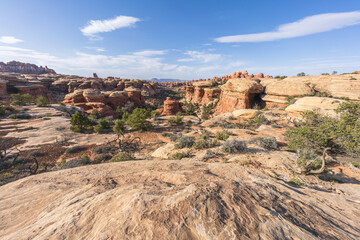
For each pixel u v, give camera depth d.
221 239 2.38
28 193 5.74
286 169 10.61
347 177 9.84
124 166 8.42
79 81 113.31
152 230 2.54
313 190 6.28
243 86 56.78
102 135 31.30
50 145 24.86
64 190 5.77
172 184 5.07
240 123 32.66
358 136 7.78
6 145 23.67
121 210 3.14
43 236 2.81
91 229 2.81
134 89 91.81
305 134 9.63
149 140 27.64
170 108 68.19
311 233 2.79
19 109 47.16
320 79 55.16
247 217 2.91
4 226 3.92
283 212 3.35
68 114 46.47
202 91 103.75
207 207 3.03
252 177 6.00
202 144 17.36
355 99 38.91
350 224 3.61
